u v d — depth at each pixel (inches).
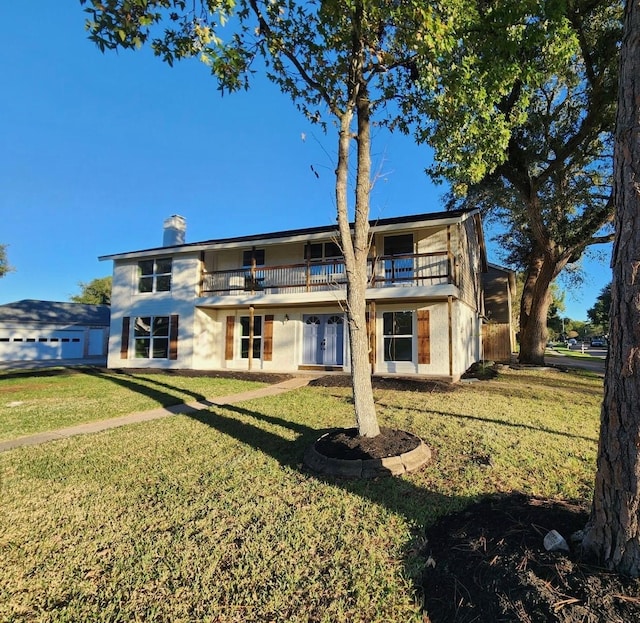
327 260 562.9
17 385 481.1
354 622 86.7
